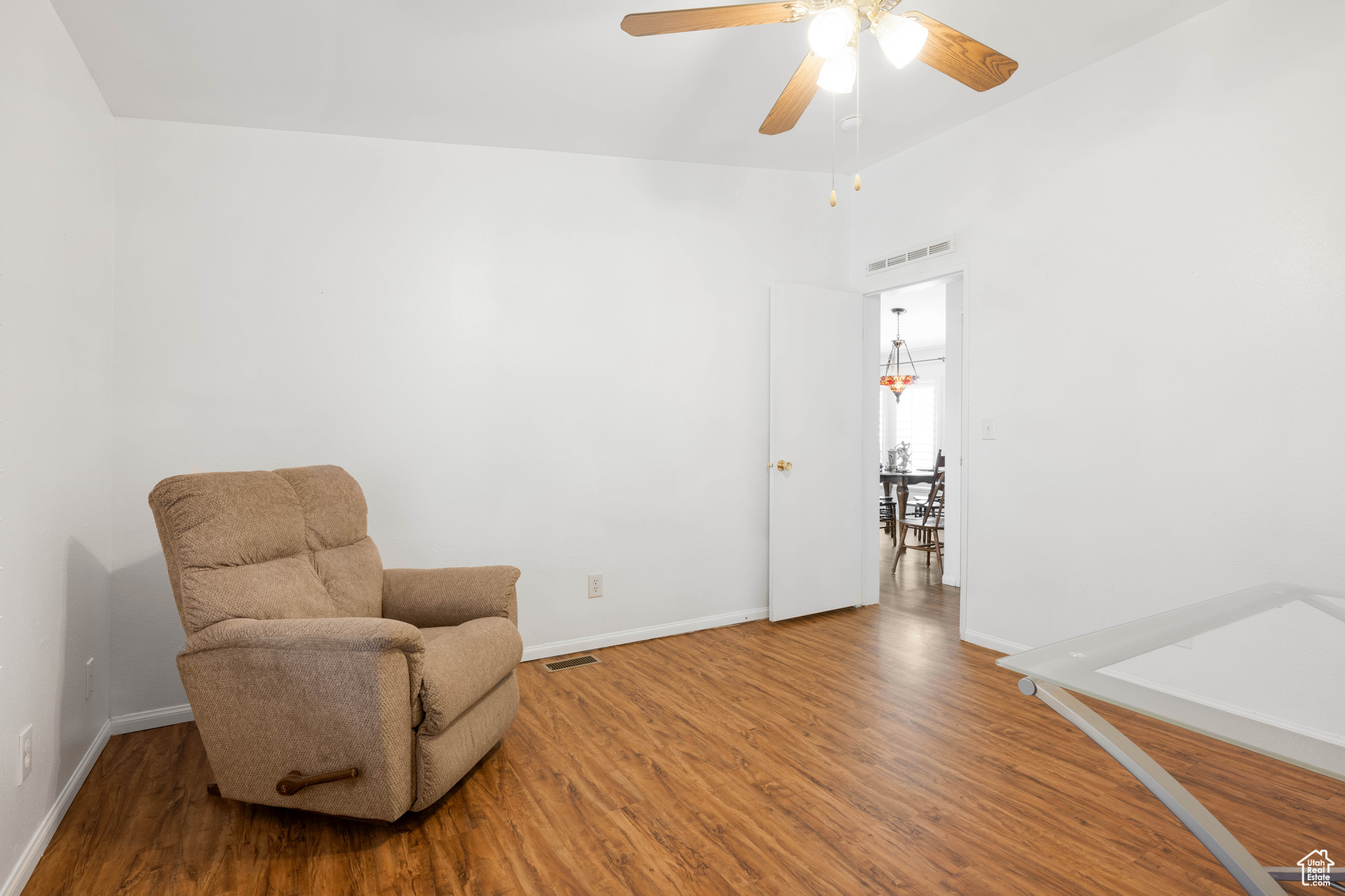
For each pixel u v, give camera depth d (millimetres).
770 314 3805
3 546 1542
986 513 3287
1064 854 1661
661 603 3516
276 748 1752
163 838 1758
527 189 3162
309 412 2732
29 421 1707
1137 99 2664
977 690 2742
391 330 2877
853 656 3174
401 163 2908
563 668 3049
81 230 2111
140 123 2477
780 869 1613
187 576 1798
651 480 3473
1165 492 2600
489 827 1797
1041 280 3033
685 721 2449
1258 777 2033
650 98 2754
